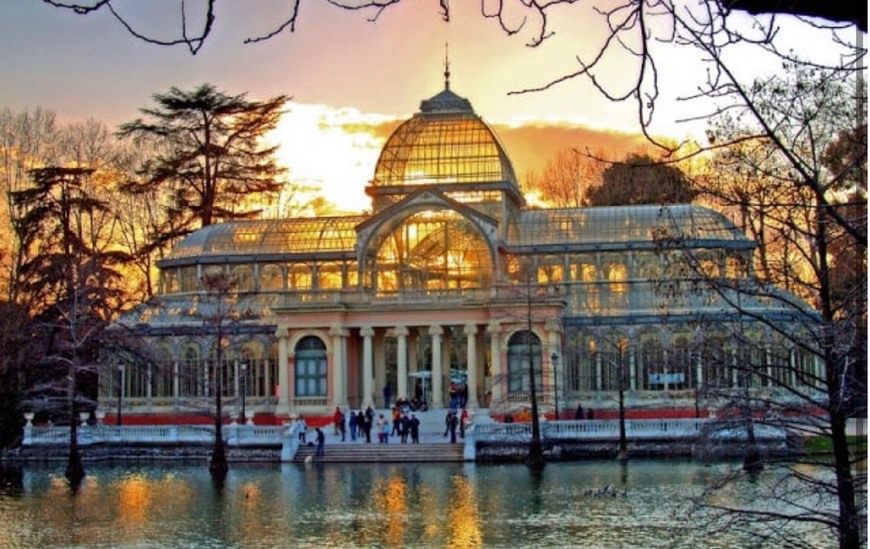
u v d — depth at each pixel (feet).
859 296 95.55
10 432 318.45
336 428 334.44
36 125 451.53
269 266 404.16
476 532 174.29
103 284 359.66
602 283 378.53
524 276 378.32
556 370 332.60
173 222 480.23
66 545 171.53
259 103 491.72
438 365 363.15
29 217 410.52
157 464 300.20
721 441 146.92
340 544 168.55
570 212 399.24
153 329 376.07
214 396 368.68
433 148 391.65
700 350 127.54
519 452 290.35
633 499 203.10
